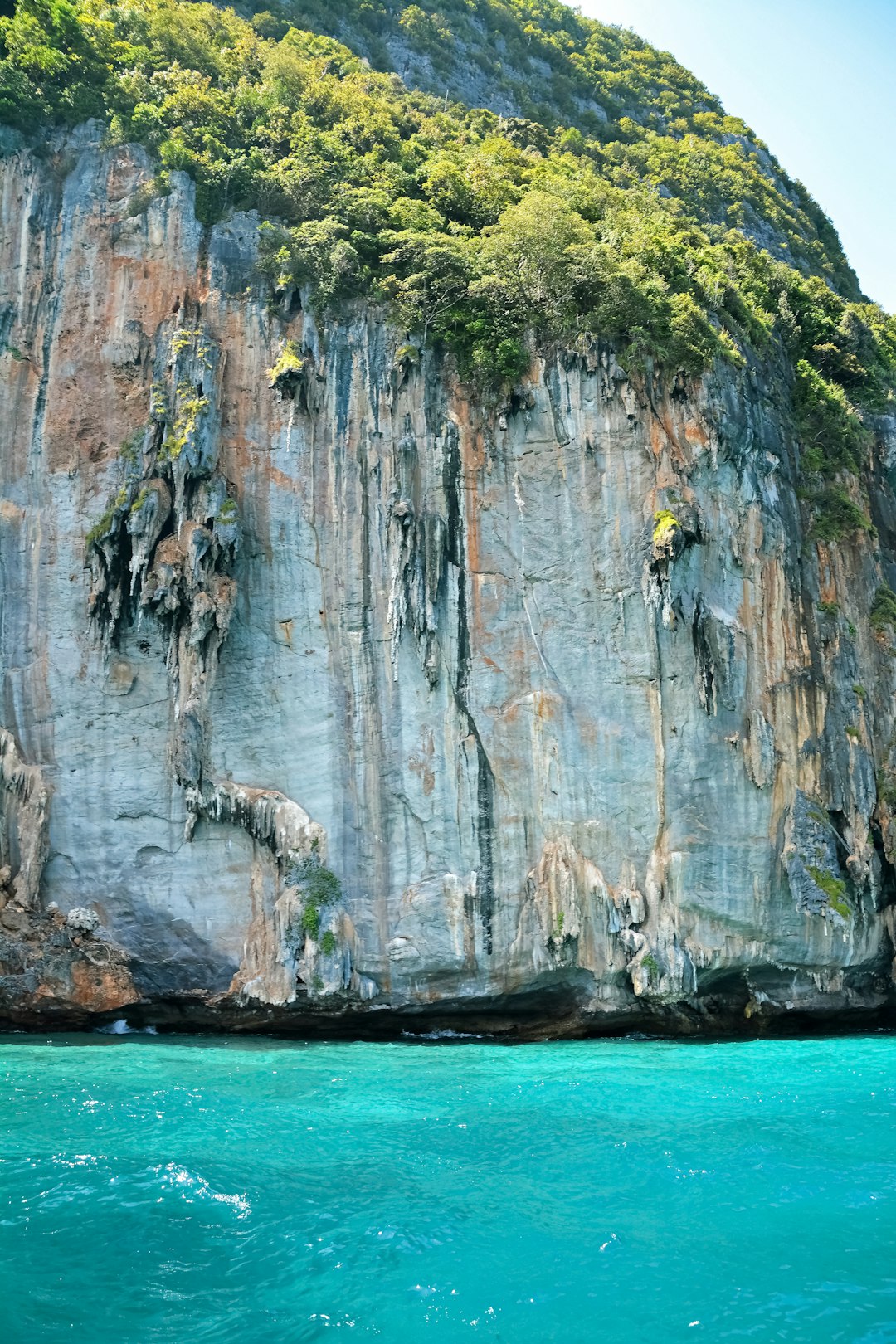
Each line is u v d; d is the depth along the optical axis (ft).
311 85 160.04
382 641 117.50
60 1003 110.01
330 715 115.96
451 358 124.16
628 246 133.59
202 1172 64.44
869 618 135.74
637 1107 80.12
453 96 221.46
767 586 124.67
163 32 153.17
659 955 109.50
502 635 118.21
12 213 130.41
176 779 112.98
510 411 122.31
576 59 265.95
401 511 118.11
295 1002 107.14
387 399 122.42
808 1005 117.70
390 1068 92.38
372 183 141.79
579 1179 64.90
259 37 189.47
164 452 117.60
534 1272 53.36
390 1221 58.39
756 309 146.61
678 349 123.24
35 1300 49.88
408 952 110.22
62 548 120.78
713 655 116.88
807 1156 69.15
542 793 114.62
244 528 119.75
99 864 114.01
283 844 111.24
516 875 112.78
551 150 202.39
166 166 130.82
